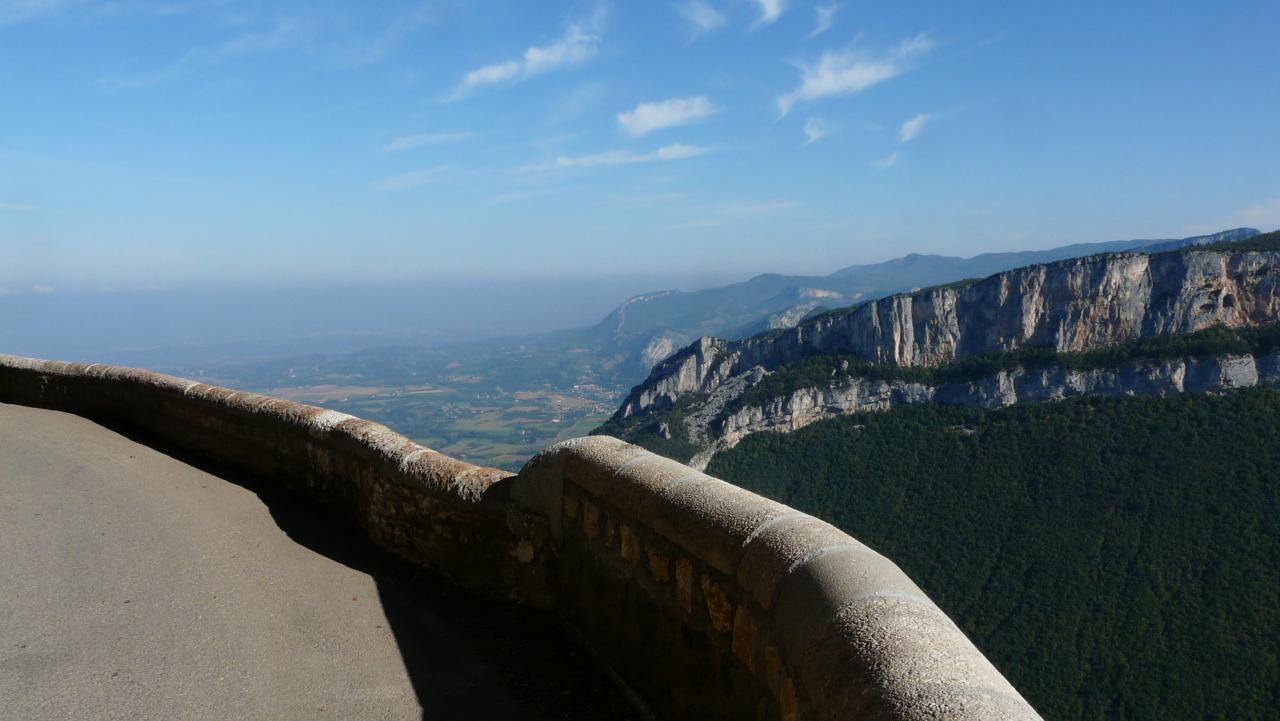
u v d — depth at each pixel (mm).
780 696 2232
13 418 9133
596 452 3928
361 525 5613
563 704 3428
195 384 8086
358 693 3510
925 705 1502
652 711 3270
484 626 4203
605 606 3717
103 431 8633
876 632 1804
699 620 2900
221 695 3438
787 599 2227
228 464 7371
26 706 3262
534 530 4301
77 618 4160
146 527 5652
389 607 4457
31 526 5625
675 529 3025
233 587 4652
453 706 3416
